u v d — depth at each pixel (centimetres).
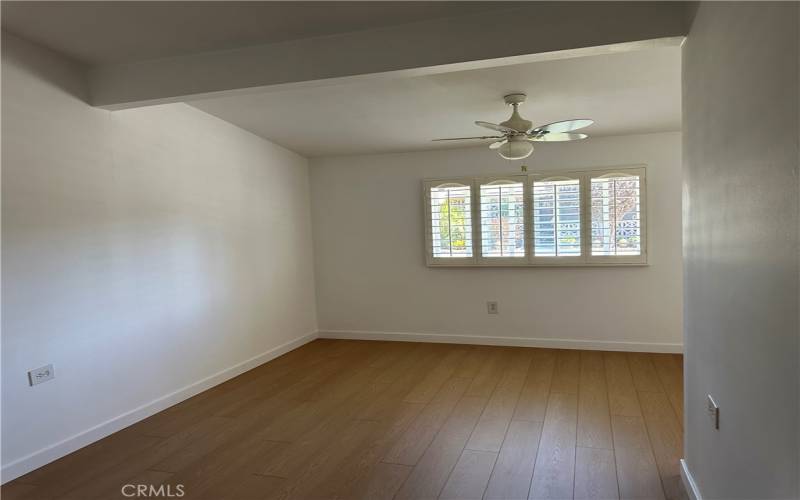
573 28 220
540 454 262
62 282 273
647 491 225
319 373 421
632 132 450
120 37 250
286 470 253
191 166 371
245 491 234
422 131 431
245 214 434
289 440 288
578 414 316
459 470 248
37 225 260
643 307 465
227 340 408
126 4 216
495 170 493
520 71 288
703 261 191
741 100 144
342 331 549
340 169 540
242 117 390
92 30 243
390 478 243
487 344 507
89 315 289
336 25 240
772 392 125
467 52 232
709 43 176
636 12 214
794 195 110
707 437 191
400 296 532
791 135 111
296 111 372
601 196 463
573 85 314
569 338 486
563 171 471
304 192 538
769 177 124
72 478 248
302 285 529
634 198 455
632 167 454
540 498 221
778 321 121
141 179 327
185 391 360
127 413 312
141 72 283
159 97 281
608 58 270
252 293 443
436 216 510
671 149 449
